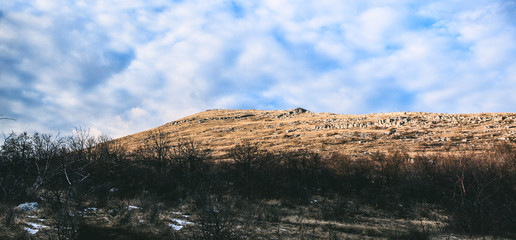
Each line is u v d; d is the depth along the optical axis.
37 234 8.48
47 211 10.64
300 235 11.01
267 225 12.16
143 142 80.69
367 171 32.00
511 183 18.59
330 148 58.81
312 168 31.53
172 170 26.53
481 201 13.84
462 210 14.15
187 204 14.84
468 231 13.49
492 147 46.72
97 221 10.35
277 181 27.09
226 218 8.73
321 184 29.77
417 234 12.20
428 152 48.53
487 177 19.02
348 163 32.84
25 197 13.07
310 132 78.75
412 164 31.89
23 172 15.62
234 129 98.00
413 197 24.78
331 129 80.06
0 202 12.08
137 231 9.62
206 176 26.34
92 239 8.58
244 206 16.11
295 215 17.23
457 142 54.34
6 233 8.33
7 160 15.74
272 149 62.16
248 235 9.74
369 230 13.23
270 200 22.69
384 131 68.75
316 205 21.69
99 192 15.10
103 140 33.44
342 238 11.26
